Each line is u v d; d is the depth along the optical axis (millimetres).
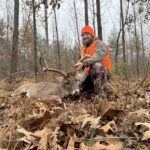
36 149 1625
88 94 3375
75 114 2170
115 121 2037
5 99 3119
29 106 2611
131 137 1751
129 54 12508
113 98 3012
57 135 1730
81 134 1799
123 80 4426
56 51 9648
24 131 1711
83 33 3441
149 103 2668
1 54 9070
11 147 1626
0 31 9508
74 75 3424
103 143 1678
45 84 3471
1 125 2000
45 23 9859
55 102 2992
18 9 7625
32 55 8953
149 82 4473
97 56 3316
